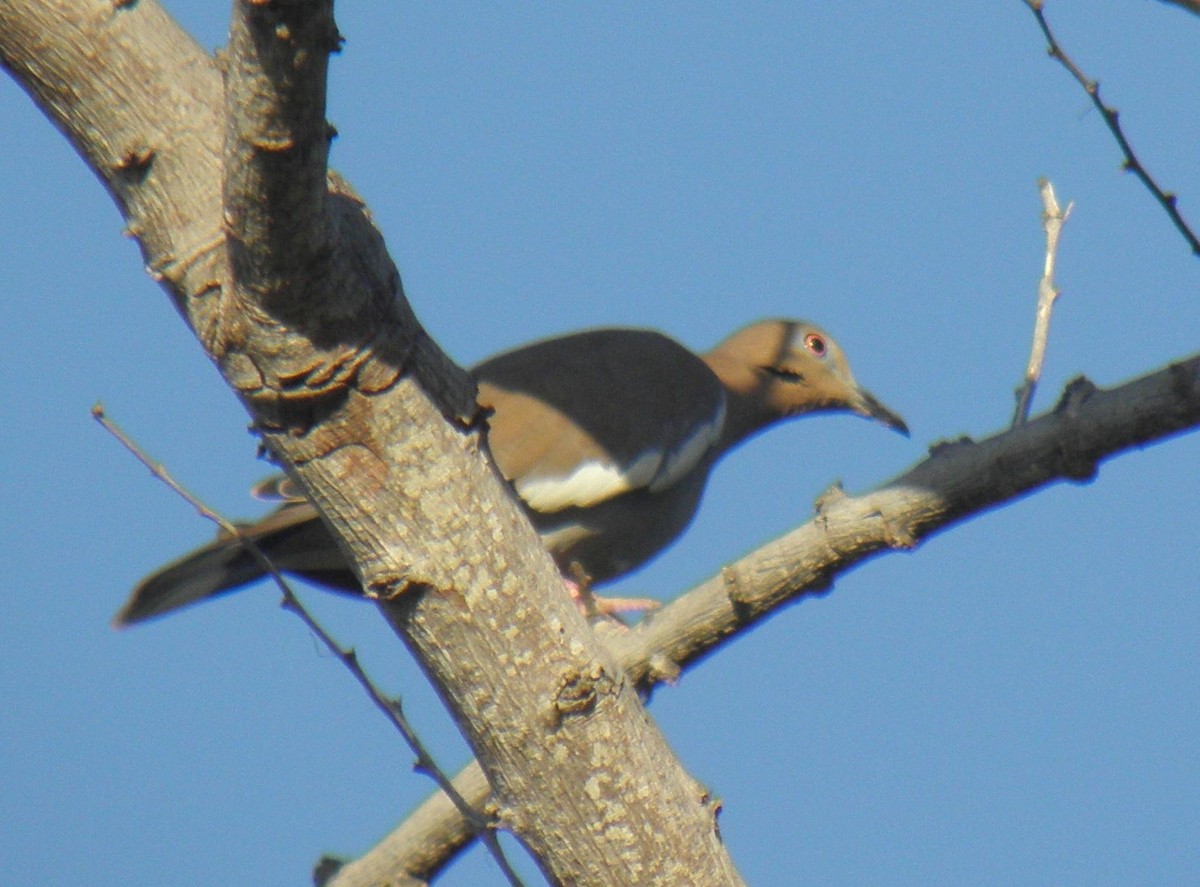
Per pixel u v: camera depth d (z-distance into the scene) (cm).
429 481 597
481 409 608
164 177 581
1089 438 727
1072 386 740
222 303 573
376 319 577
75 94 583
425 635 614
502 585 607
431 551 602
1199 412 709
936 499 756
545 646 614
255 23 476
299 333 569
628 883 633
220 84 593
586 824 629
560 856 637
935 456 766
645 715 637
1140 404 717
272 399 581
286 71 486
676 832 633
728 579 806
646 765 629
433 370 595
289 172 514
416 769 698
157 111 582
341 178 587
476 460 604
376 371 581
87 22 579
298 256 543
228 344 577
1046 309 836
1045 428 736
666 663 821
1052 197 859
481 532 604
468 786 891
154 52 585
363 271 573
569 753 621
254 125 502
